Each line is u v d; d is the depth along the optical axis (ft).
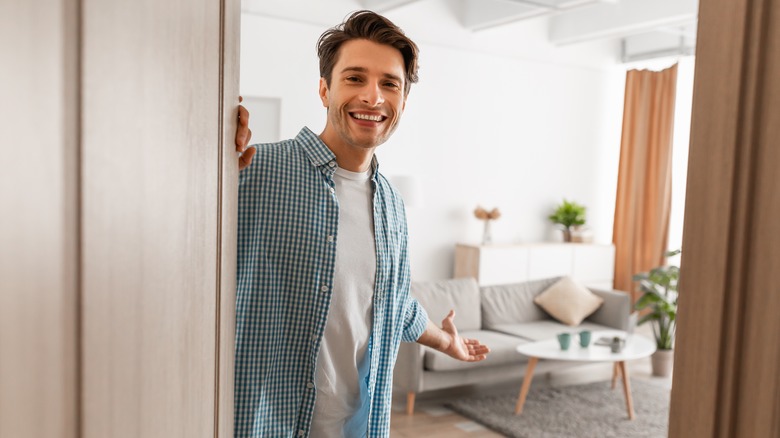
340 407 5.30
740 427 2.91
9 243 1.53
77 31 1.77
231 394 3.62
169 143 2.38
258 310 4.94
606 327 18.93
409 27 23.66
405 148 24.07
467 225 25.59
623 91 29.09
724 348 2.94
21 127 1.55
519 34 25.95
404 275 5.90
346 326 5.21
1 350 1.51
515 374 16.76
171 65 2.36
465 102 25.11
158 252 2.33
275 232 4.98
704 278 3.00
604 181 29.04
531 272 25.66
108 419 2.02
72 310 1.82
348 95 4.98
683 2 21.44
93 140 1.87
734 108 2.85
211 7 2.80
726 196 2.89
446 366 15.29
